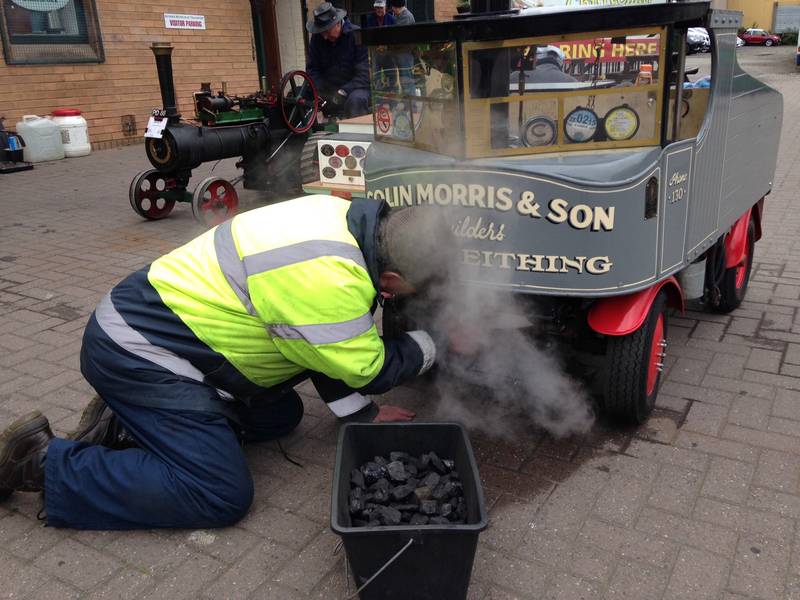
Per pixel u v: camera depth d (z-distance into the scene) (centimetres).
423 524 214
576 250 259
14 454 250
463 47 267
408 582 203
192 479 244
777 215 670
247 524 259
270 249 222
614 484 275
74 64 1041
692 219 302
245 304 233
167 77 614
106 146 1109
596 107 270
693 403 332
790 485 271
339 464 217
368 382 236
